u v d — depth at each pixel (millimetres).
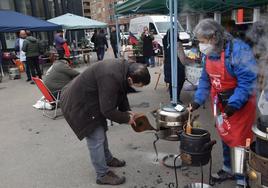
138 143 4578
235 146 2742
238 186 2781
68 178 3699
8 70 13672
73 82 3213
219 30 2705
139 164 3898
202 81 3152
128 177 3596
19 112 6887
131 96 7625
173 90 5125
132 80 2906
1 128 5797
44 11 19938
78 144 4734
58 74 6188
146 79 2898
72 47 16703
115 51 15391
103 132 3320
